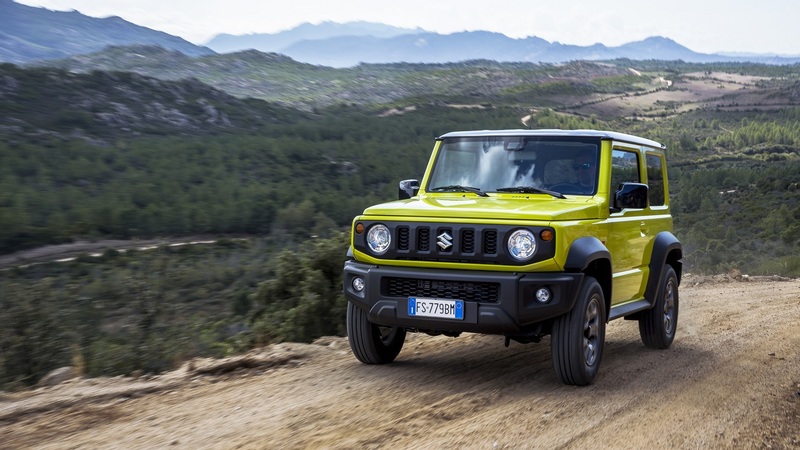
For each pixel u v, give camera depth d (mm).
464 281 5391
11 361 6695
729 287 14758
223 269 30047
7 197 59406
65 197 65875
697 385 5945
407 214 5672
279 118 177250
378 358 6340
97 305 9836
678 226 77000
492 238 5367
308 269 9648
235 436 4273
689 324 9445
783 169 124625
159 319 9578
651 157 7586
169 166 93125
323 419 4656
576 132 6449
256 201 73000
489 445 4215
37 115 118000
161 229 61812
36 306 7598
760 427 4785
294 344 7098
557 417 4844
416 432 4434
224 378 5840
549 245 5250
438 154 6824
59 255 48562
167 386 5508
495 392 5480
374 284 5668
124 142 106500
